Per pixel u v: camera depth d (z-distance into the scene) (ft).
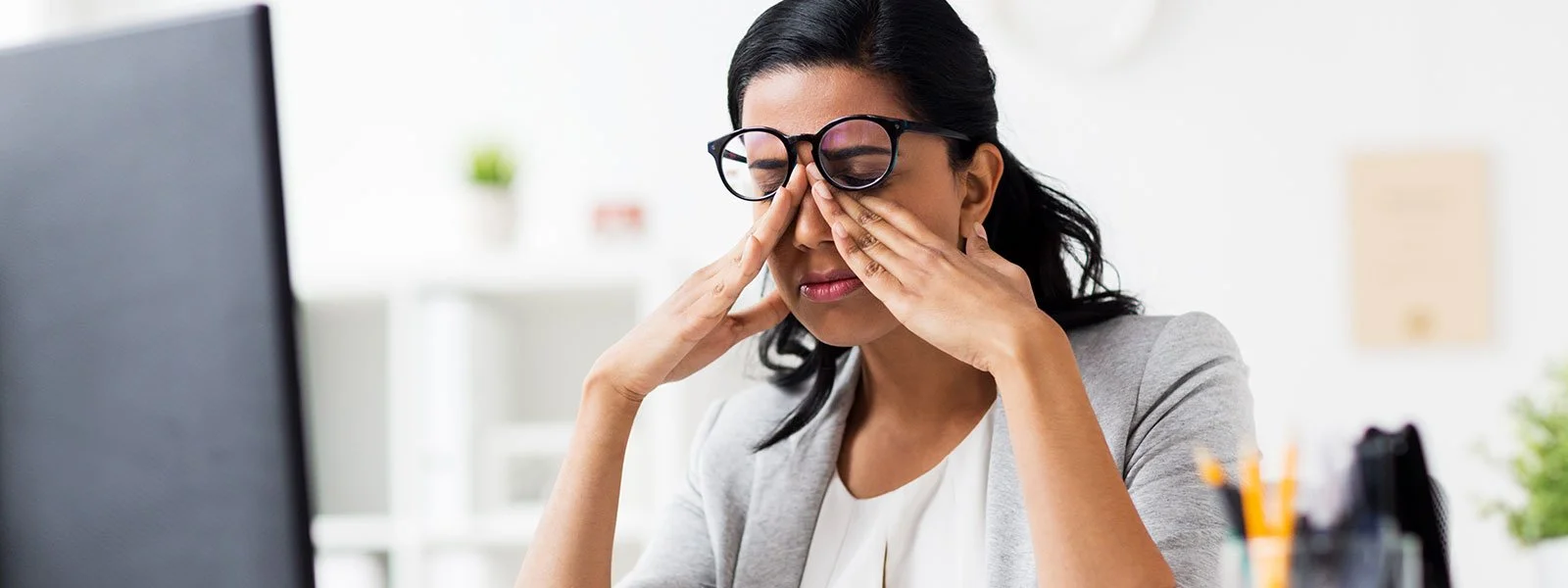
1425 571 2.80
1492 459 7.70
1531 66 8.01
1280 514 2.56
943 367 3.71
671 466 7.64
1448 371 8.01
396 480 8.05
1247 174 8.22
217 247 2.00
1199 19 8.32
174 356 2.03
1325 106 8.18
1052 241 3.98
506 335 8.68
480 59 9.29
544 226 9.10
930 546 3.61
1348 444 2.77
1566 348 7.88
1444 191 8.04
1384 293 8.06
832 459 3.81
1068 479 2.92
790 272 3.47
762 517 3.81
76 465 2.10
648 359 3.52
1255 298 8.18
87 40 2.10
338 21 9.46
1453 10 8.10
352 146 9.37
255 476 1.99
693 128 9.00
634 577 4.03
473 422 8.11
